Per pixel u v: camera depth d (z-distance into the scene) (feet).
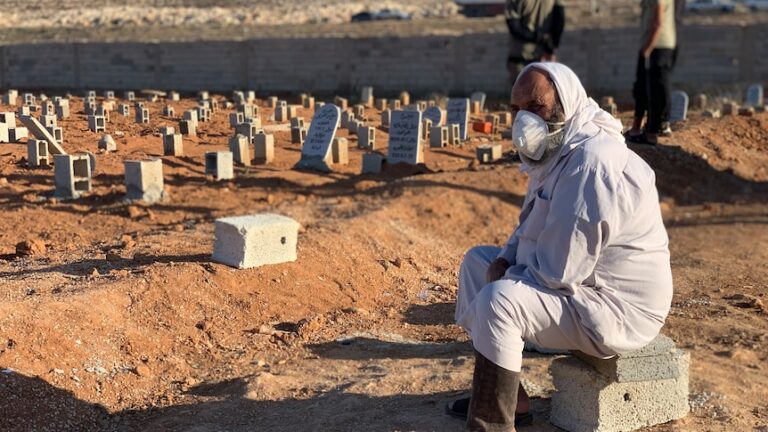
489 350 13.14
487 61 106.22
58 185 36.17
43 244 27.58
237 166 44.68
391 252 29.04
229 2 240.12
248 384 17.74
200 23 202.49
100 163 43.93
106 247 27.35
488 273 14.48
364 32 159.94
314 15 222.07
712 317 22.80
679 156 47.34
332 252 26.91
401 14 195.42
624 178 13.19
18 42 162.50
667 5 45.78
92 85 125.29
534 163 13.48
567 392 14.65
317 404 16.51
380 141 57.93
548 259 13.28
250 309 22.44
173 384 18.33
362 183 40.32
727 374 17.94
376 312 24.11
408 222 33.30
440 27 160.45
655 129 47.62
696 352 19.53
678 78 99.19
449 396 16.48
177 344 20.13
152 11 221.66
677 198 42.98
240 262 23.91
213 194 37.24
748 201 42.98
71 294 20.57
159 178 36.04
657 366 14.61
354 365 19.22
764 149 54.70
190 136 55.42
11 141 50.49
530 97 13.21
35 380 16.89
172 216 33.24
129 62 122.83
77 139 52.37
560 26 45.32
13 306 19.06
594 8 176.65
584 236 12.95
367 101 90.74
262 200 36.29
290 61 115.44
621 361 14.12
